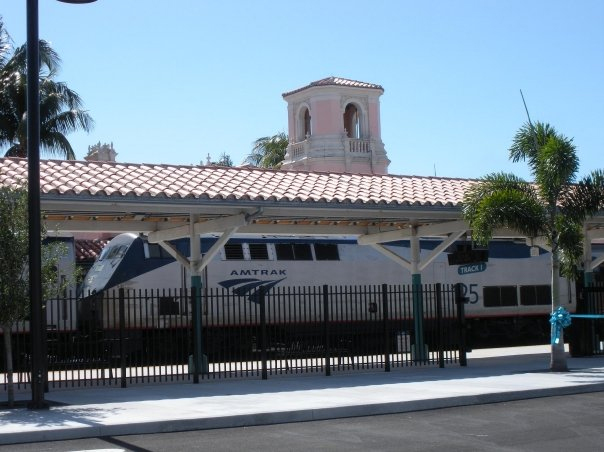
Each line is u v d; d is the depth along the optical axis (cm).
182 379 1950
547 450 1074
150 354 2616
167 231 2130
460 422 1325
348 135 4844
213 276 2756
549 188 2008
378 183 2272
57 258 1562
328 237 2995
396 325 2844
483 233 1998
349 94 4712
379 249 2434
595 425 1271
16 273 1464
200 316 1966
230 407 1433
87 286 2675
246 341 2552
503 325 3372
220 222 1984
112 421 1288
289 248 2908
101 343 2116
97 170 1952
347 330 2652
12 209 1473
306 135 4778
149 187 1848
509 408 1477
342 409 1410
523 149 2069
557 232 2025
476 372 2014
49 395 1666
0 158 1948
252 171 2177
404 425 1308
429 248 3169
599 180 2020
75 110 3650
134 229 2162
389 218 2264
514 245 3412
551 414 1392
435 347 2492
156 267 2670
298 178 2178
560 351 2020
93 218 2106
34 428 1230
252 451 1105
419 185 2325
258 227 2381
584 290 2438
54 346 2191
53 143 3556
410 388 1680
